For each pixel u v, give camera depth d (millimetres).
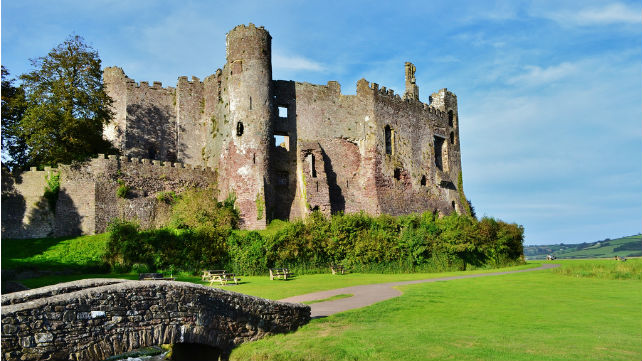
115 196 41500
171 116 54844
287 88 54281
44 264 33625
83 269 34062
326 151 54938
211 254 37438
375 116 57875
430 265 46500
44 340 12570
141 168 43938
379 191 56000
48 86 44969
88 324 13328
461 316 19625
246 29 50000
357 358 13922
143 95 53625
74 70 46344
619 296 24047
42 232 38812
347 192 55125
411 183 60562
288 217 51062
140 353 19078
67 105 44500
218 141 51438
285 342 15984
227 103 50062
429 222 50031
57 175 39969
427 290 27234
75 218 39625
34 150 43281
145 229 40500
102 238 38375
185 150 54094
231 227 42219
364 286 30844
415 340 15242
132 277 32656
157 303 14672
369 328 17531
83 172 40781
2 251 35000
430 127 66000
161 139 53875
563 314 19500
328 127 55625
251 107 48531
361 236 45062
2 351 11930
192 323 15234
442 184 65500
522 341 14898
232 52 50125
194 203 42906
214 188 49000
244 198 46656
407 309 21328
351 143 56875
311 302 23938
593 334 15805
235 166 47469
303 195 50312
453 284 30578
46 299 12859
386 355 13906
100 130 48969
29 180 39469
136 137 52438
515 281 31453
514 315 19531
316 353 14477
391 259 44844
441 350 14055
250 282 33031
